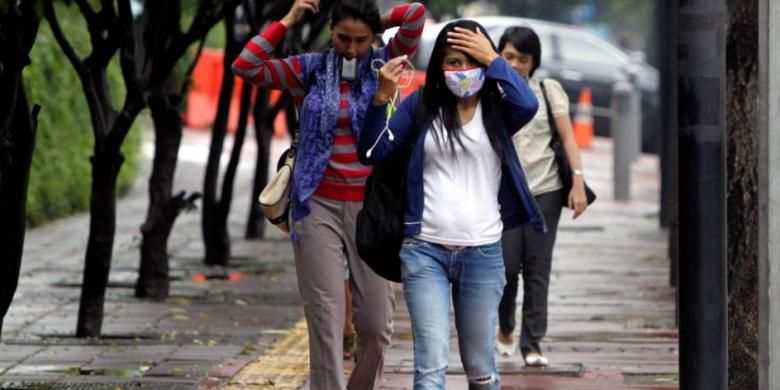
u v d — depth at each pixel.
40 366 21.92
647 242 41.38
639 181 61.25
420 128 15.52
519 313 28.16
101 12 23.67
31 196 40.69
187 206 29.30
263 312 27.75
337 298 16.48
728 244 18.12
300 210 16.39
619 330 26.41
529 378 21.64
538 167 21.78
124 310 27.56
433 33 60.44
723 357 14.14
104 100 25.00
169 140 28.95
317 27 34.88
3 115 17.61
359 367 17.02
